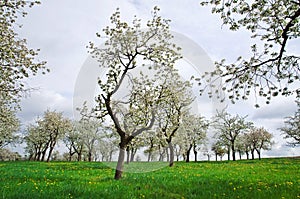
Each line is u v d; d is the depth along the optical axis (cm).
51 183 1137
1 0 1269
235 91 932
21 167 2295
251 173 1692
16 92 1438
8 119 2266
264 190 982
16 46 1373
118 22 1504
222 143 6538
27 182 1155
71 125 5753
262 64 905
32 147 6650
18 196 844
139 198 871
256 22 922
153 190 1002
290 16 880
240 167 2381
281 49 901
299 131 4597
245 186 1084
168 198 886
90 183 1141
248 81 924
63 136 5991
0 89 1398
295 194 908
